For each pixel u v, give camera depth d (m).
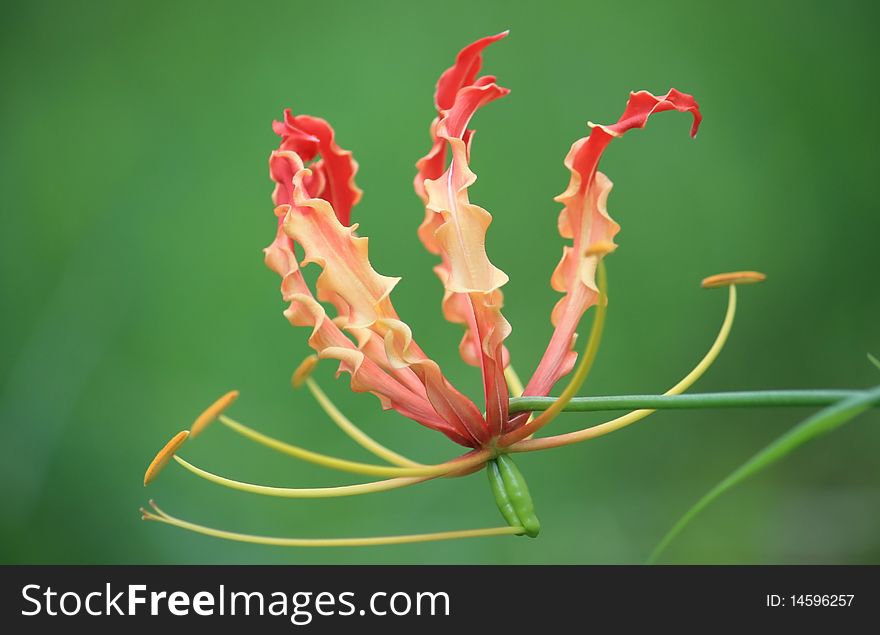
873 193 5.06
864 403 1.16
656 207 5.06
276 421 4.67
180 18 5.36
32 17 5.32
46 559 4.19
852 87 5.16
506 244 4.98
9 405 4.48
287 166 1.77
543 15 5.27
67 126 5.17
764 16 5.24
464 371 4.68
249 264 4.94
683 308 4.98
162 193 5.05
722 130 5.12
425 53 5.26
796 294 5.00
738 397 1.39
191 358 4.76
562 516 4.62
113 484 4.42
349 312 1.71
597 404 1.54
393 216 5.00
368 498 4.50
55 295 4.81
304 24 5.34
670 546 4.55
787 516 4.55
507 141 5.12
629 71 5.19
